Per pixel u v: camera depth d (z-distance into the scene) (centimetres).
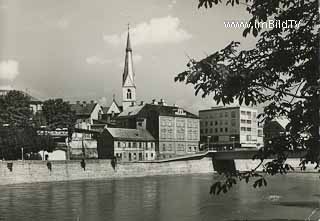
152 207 5619
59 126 12719
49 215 5022
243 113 15838
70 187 8694
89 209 5497
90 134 13675
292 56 865
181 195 7056
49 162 10175
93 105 16000
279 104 898
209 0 869
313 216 4466
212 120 16400
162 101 15750
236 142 15600
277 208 5256
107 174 11238
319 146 852
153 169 12256
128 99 17025
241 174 933
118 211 5300
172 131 15062
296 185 8494
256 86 869
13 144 10369
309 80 856
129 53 16788
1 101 11706
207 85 833
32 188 8488
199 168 13262
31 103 13900
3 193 7544
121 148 13425
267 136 934
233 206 5541
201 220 4541
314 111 834
